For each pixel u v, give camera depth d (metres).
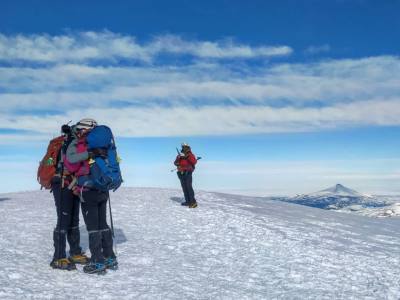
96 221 7.04
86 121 7.01
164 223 12.04
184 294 6.49
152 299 6.16
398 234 14.80
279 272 8.20
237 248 9.88
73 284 6.52
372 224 16.78
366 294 7.25
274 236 11.38
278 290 7.07
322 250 10.33
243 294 6.71
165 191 18.47
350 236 12.99
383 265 9.52
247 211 15.02
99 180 6.79
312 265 8.91
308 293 6.99
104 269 7.09
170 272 7.59
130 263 7.93
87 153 6.75
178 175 14.69
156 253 8.80
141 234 10.49
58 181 7.07
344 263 9.32
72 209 7.33
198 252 9.23
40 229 10.19
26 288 6.14
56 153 7.09
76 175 6.82
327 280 7.91
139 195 16.98
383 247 11.85
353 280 8.09
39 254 7.94
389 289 7.66
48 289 6.21
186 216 13.22
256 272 8.09
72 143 6.83
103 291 6.33
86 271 7.01
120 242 9.52
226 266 8.34
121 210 13.58
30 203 14.50
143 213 13.30
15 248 8.24
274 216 14.79
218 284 7.14
